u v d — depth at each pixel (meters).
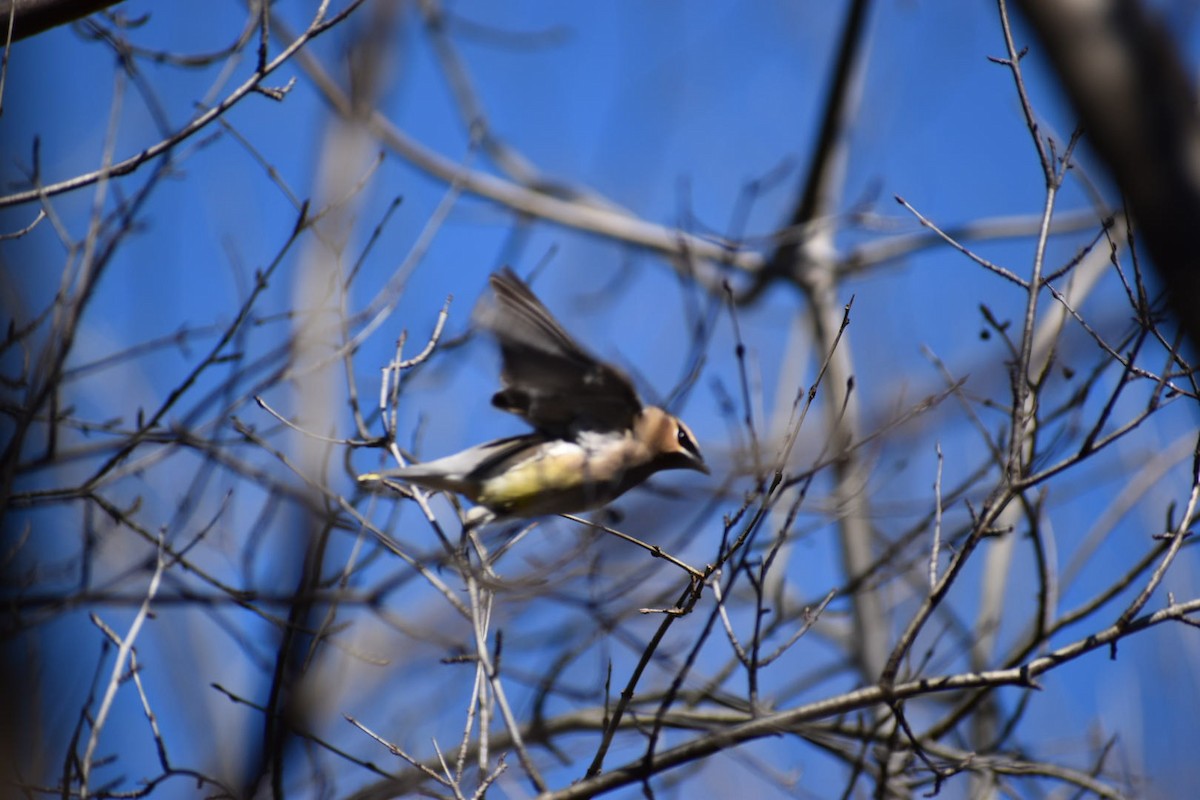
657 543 12.06
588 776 9.38
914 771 11.53
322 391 13.33
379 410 11.25
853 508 13.48
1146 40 5.58
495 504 10.88
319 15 10.41
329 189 15.45
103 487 11.73
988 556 16.14
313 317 12.28
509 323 10.44
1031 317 9.67
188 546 11.24
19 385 10.95
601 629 12.18
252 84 10.30
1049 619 12.41
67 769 8.97
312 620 12.02
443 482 10.70
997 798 13.77
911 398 14.37
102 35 10.87
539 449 11.01
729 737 9.54
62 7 10.02
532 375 10.73
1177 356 9.21
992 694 15.02
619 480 11.26
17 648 9.86
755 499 11.38
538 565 11.34
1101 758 12.41
